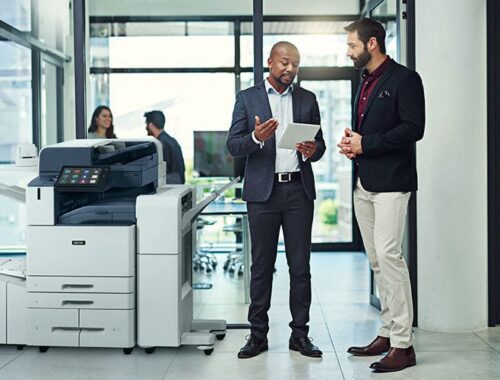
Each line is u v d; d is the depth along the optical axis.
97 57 4.80
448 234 4.21
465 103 4.19
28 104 7.51
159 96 4.91
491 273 4.33
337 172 8.25
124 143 4.14
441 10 4.17
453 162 4.20
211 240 6.41
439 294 4.25
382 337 3.76
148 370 3.48
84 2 4.61
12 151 7.50
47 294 3.68
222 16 4.76
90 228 3.63
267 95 3.81
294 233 3.76
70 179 3.62
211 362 3.62
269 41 8.06
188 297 4.00
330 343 4.02
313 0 7.99
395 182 3.45
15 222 7.65
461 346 3.92
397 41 4.50
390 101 3.48
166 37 4.85
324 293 5.64
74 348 3.88
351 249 8.15
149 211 3.64
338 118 8.19
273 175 3.71
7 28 7.05
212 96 4.96
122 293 3.65
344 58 8.09
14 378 3.36
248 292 5.22
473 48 4.20
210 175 5.53
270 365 3.57
